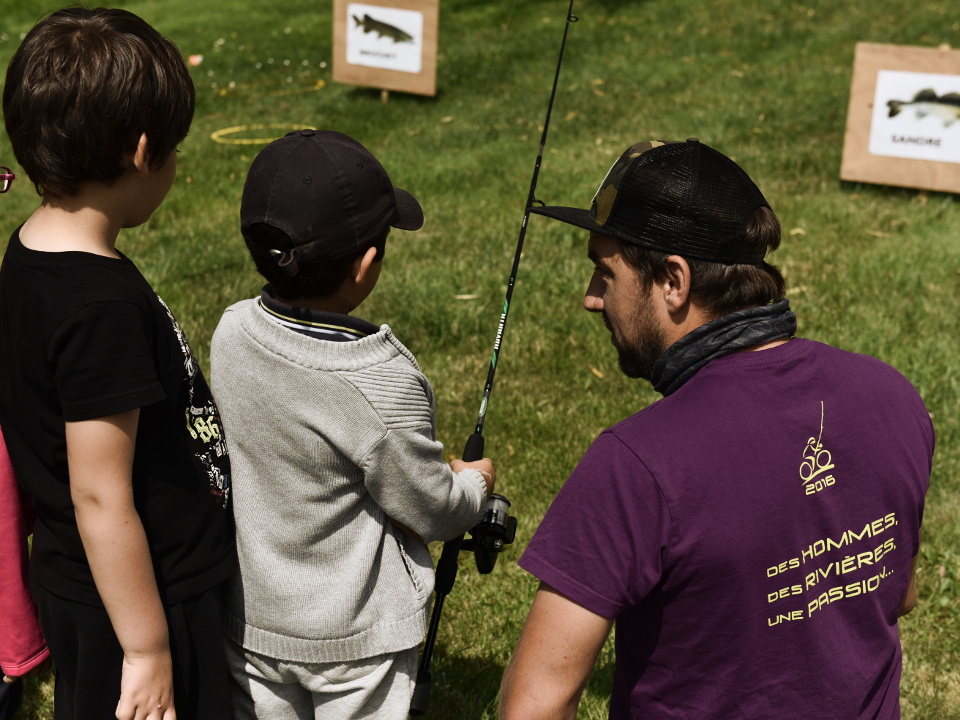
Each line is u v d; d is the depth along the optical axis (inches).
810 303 288.7
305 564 89.7
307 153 86.5
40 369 77.6
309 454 86.0
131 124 78.3
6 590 92.7
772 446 70.7
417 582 94.5
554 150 451.8
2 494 89.3
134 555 78.6
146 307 79.0
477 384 244.4
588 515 70.4
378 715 94.9
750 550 69.2
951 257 325.7
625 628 76.2
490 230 347.6
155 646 81.1
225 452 89.4
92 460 76.4
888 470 74.0
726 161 77.3
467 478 99.2
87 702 86.0
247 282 300.0
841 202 384.5
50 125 76.7
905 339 268.4
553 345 264.2
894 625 79.1
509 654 159.3
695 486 68.9
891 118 390.3
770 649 71.3
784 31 659.4
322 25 727.7
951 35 626.8
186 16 765.9
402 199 98.0
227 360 89.0
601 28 684.7
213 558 87.4
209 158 443.8
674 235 74.6
